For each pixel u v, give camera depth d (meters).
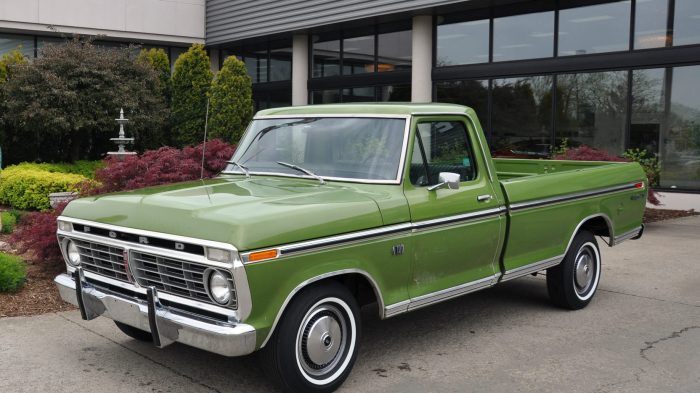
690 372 4.70
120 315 4.35
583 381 4.53
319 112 5.39
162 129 18.62
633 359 4.96
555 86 14.37
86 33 19.53
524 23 14.80
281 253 3.85
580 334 5.58
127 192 4.84
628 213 7.01
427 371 4.71
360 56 18.17
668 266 8.30
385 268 4.52
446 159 5.15
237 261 3.67
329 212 4.18
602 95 13.80
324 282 4.26
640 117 13.38
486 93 15.52
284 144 5.42
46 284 6.94
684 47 12.62
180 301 4.00
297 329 4.02
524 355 5.05
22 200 12.62
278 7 18.95
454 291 5.06
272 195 4.41
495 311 6.30
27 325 5.67
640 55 13.13
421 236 4.75
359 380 4.54
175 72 18.39
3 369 4.68
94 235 4.45
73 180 12.70
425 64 16.23
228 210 3.98
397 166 4.77
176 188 4.79
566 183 6.09
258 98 21.59
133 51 19.17
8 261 6.69
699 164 12.85
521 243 5.67
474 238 5.20
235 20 20.48
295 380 4.05
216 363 4.83
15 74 15.93
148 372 4.64
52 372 4.63
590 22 13.88
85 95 16.30
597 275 6.60
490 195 5.36
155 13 20.67
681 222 11.78
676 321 5.97
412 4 15.44
